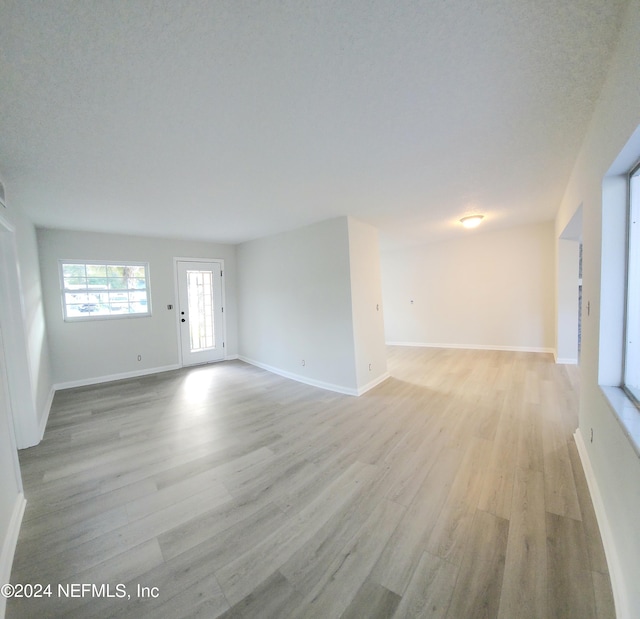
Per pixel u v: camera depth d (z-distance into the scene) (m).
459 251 6.49
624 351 1.78
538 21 1.18
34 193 2.87
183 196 3.11
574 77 1.52
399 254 7.30
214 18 1.11
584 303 2.33
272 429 3.10
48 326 4.41
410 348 6.85
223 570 1.51
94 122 1.76
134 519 1.88
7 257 2.77
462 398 3.74
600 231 1.81
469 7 1.11
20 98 1.51
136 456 2.62
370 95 1.60
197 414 3.53
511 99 1.67
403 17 1.14
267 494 2.08
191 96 1.56
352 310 4.04
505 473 2.21
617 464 1.47
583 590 1.34
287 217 4.06
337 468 2.36
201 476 2.31
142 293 5.34
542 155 2.40
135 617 1.30
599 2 1.12
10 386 2.75
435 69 1.42
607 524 1.58
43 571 1.54
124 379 5.03
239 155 2.23
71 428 3.20
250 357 6.11
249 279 5.96
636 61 1.12
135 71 1.36
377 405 3.64
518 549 1.56
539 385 4.04
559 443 2.59
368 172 2.61
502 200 3.65
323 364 4.42
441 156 2.35
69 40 1.17
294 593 1.38
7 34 1.13
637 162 1.53
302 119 1.80
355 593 1.37
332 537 1.69
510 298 6.00
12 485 1.86
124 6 1.06
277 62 1.34
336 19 1.14
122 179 2.62
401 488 2.09
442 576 1.43
